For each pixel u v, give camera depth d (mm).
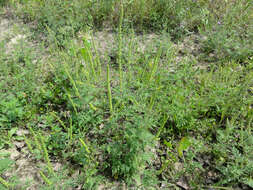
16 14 5336
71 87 3223
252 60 3439
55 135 2602
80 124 2775
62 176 2270
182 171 2312
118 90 2879
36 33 4629
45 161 2555
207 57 3791
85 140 2693
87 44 3414
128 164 2139
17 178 2383
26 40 4516
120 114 2646
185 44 4141
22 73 3439
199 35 4301
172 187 2283
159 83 2900
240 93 2832
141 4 4586
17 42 4402
